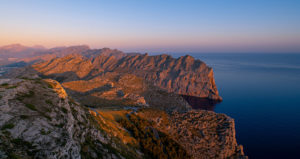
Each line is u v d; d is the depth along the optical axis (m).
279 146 172.00
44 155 19.45
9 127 19.80
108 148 36.78
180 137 103.31
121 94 169.75
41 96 30.39
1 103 23.11
